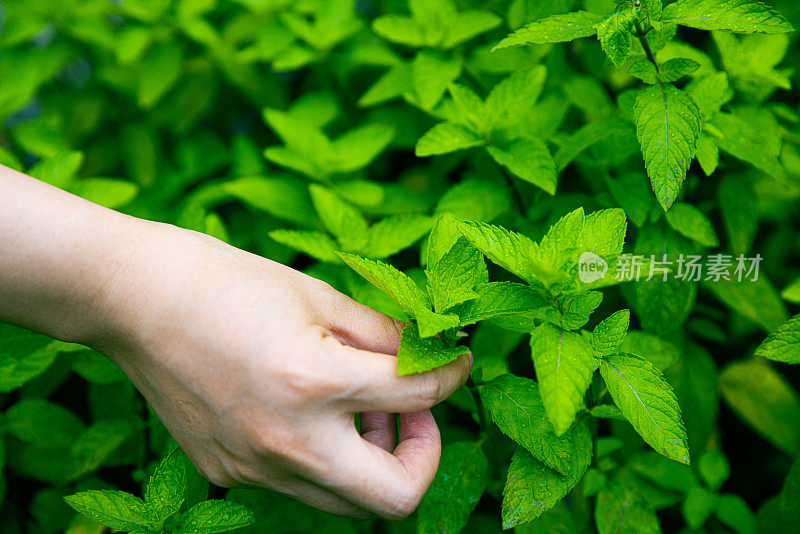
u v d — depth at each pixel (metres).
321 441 0.43
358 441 0.43
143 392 0.46
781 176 0.49
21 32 0.71
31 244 0.43
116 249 0.43
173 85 0.76
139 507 0.45
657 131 0.44
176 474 0.46
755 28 0.43
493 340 0.54
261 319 0.42
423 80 0.56
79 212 0.44
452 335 0.44
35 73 0.72
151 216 0.67
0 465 0.52
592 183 0.57
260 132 0.79
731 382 0.60
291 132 0.61
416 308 0.42
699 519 0.53
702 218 0.52
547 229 0.55
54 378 0.57
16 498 0.60
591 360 0.41
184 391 0.44
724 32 0.52
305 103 0.66
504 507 0.44
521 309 0.43
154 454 0.55
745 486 0.62
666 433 0.42
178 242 0.44
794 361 0.44
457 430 0.58
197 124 0.79
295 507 0.52
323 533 0.52
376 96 0.61
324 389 0.42
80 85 0.86
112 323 0.43
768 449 0.63
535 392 0.45
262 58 0.66
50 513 0.56
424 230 0.53
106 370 0.52
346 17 0.65
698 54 0.52
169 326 0.43
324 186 0.60
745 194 0.54
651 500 0.54
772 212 0.62
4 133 0.76
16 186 0.43
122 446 0.55
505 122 0.52
